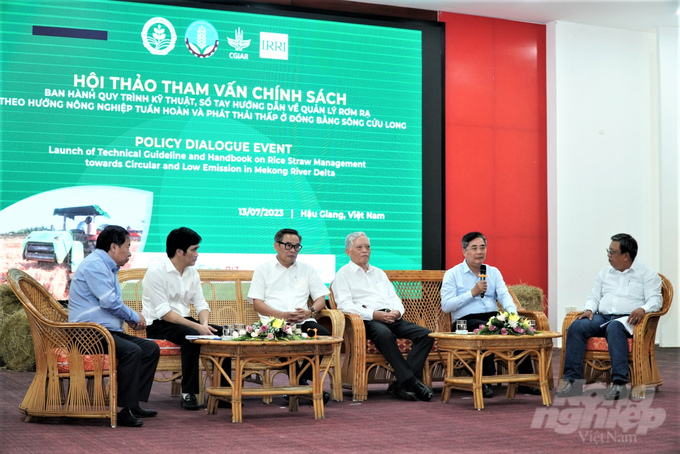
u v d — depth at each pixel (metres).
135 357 3.57
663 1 7.39
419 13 7.50
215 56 6.73
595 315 4.79
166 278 4.21
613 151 8.11
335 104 7.07
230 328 4.00
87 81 6.37
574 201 7.92
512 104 7.84
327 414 3.91
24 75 6.21
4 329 5.77
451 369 4.32
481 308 4.91
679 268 8.17
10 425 3.54
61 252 6.25
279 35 6.91
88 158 6.34
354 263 4.89
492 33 7.78
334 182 7.04
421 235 7.32
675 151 8.18
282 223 6.86
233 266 6.69
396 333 4.68
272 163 6.85
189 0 6.66
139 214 6.46
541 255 7.92
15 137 6.18
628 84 8.21
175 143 6.58
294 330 3.92
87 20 6.39
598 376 4.88
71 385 3.58
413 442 3.16
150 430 3.43
